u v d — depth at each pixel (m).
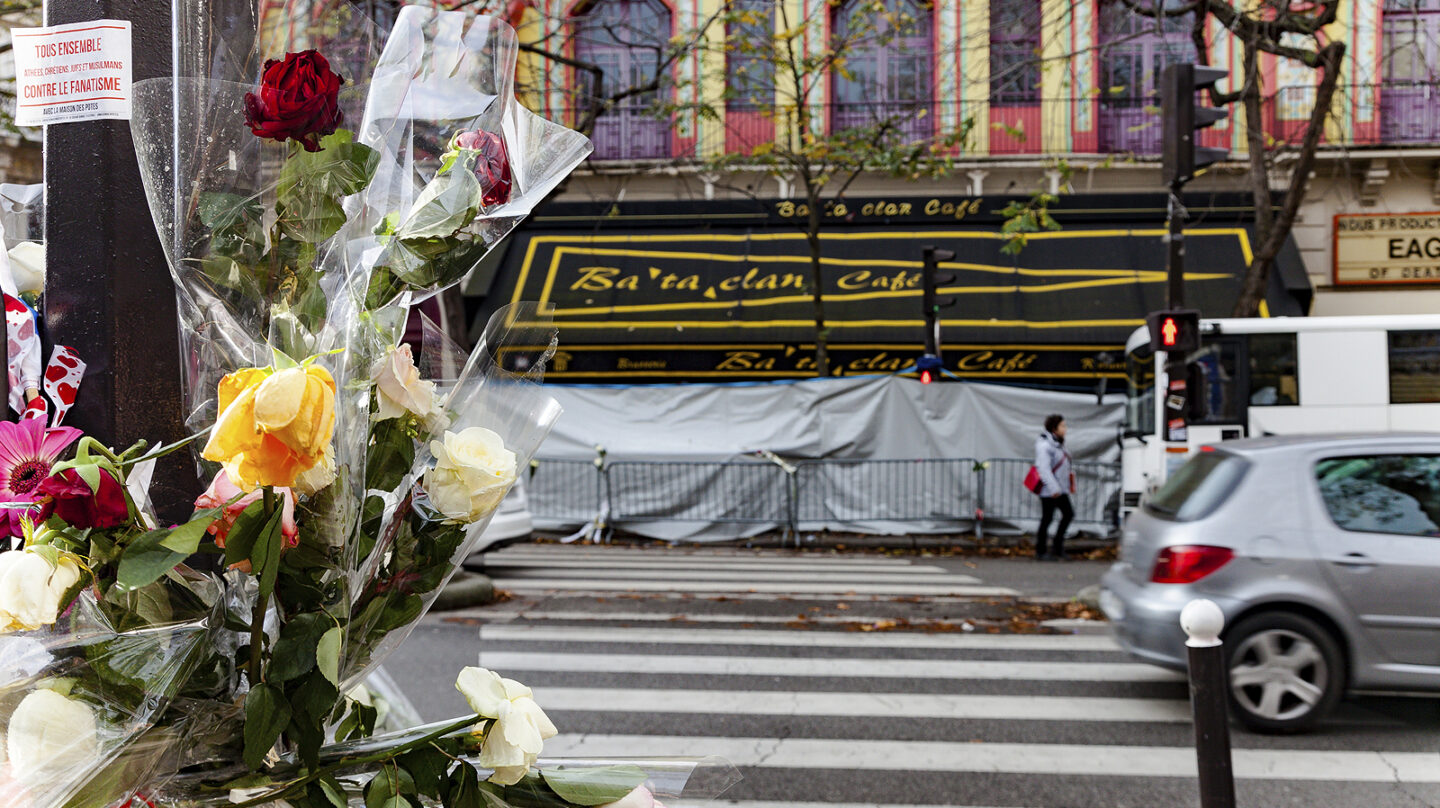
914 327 16.19
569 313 16.70
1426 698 6.07
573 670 6.63
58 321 1.28
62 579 0.96
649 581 10.13
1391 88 16.86
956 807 4.47
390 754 1.14
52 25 1.29
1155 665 5.75
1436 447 5.67
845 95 18.08
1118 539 13.59
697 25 16.97
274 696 1.03
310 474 0.99
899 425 13.82
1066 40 17.34
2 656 0.97
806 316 16.48
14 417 1.31
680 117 14.88
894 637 7.65
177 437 1.31
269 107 1.04
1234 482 5.77
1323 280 17.22
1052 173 17.48
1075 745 5.27
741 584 9.95
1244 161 17.09
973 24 17.48
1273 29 11.77
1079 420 13.86
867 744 5.28
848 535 13.73
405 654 6.88
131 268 1.29
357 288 1.12
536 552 12.49
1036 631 7.89
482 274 17.19
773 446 13.86
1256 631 5.52
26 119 1.31
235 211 1.12
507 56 1.27
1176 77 9.37
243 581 1.12
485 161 1.19
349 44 1.21
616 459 13.83
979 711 5.84
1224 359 13.27
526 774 1.19
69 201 1.28
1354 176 17.11
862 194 17.92
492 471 1.15
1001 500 13.67
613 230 18.03
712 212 18.03
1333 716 5.79
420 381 1.16
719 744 5.27
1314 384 13.15
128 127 1.30
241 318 1.13
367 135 1.19
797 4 17.53
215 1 1.16
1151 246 16.81
